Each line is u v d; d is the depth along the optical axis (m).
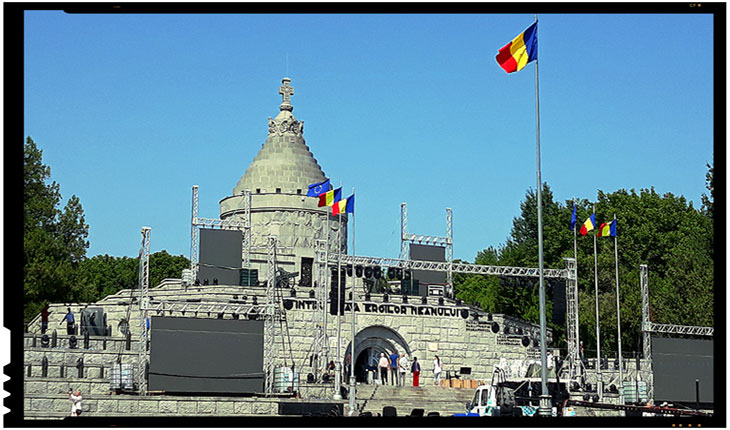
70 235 93.88
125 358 66.19
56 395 56.34
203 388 62.28
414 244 95.44
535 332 87.19
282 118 109.88
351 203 77.44
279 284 84.81
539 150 48.72
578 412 66.12
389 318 81.50
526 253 106.31
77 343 68.06
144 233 64.75
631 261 100.38
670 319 84.06
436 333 82.75
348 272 79.81
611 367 82.00
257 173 106.12
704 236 86.88
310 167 107.69
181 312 72.81
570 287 77.94
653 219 102.38
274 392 65.06
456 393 71.62
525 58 50.16
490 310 106.00
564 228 104.00
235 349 63.31
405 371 80.00
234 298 80.19
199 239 87.00
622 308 89.31
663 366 73.12
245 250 92.38
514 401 59.41
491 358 83.81
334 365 73.62
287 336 78.00
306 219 101.38
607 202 106.69
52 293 82.62
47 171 91.94
